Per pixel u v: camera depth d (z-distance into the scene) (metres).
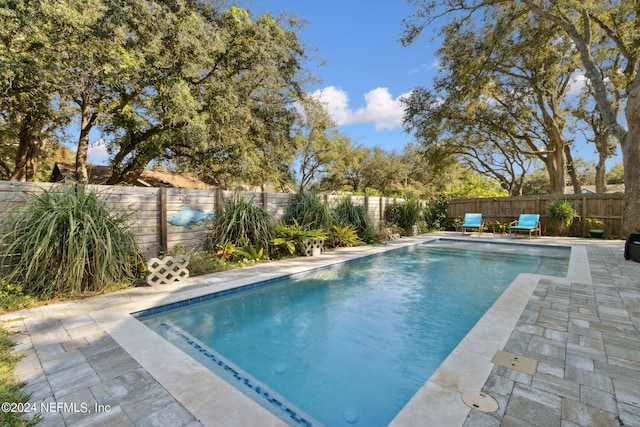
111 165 13.30
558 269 6.47
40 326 3.10
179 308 4.02
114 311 3.57
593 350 2.48
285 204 8.11
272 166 13.92
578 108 15.52
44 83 8.01
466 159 22.55
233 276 5.32
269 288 5.12
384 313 4.07
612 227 10.38
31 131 11.52
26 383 2.07
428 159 17.70
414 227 11.87
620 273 5.22
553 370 2.19
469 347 2.55
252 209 6.82
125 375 2.19
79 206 4.29
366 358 2.90
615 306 3.55
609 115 9.50
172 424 1.68
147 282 4.68
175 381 2.12
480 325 3.01
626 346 2.55
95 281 4.27
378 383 2.49
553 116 14.55
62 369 2.27
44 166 19.25
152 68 8.39
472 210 13.77
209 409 1.82
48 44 6.94
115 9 7.25
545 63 13.19
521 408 1.78
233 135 11.00
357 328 3.60
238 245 6.55
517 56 12.82
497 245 9.80
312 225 8.14
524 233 11.89
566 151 16.83
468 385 2.01
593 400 1.85
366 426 1.98
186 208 6.05
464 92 12.68
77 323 3.20
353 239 8.94
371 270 6.54
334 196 9.65
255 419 1.73
